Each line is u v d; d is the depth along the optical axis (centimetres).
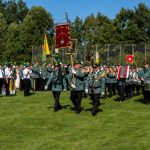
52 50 4138
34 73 3394
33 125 1888
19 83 3569
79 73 2158
